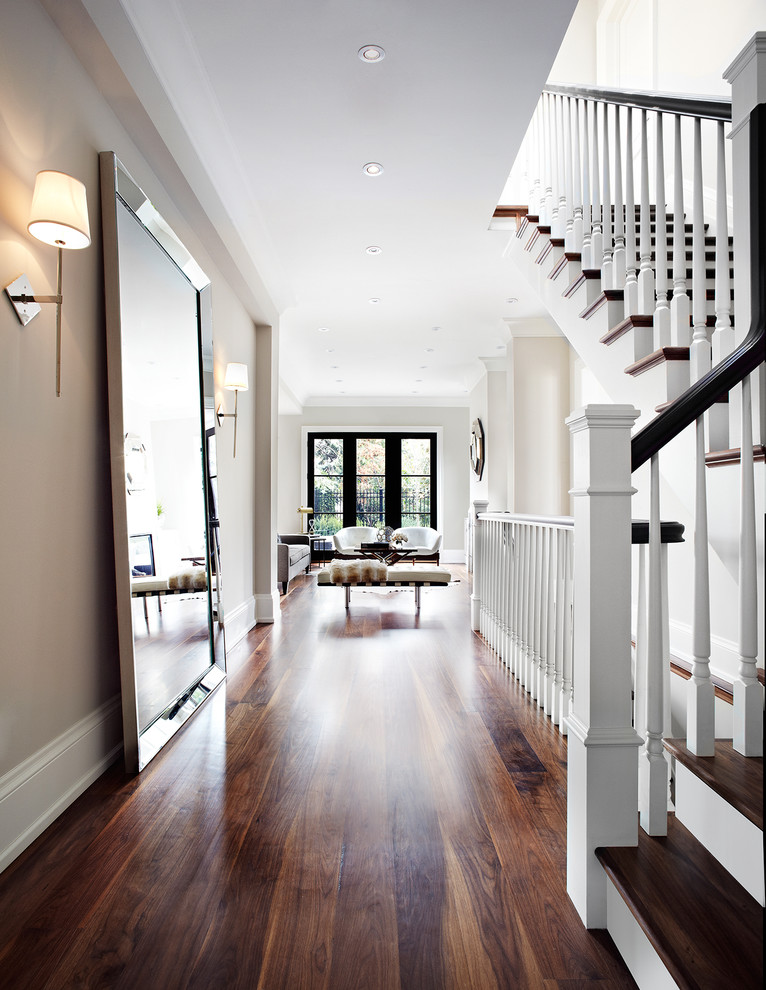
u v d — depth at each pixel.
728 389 1.48
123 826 1.82
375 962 1.26
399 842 1.73
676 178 2.36
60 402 1.98
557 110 3.65
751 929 1.11
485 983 1.21
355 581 5.68
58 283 1.77
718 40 3.62
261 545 5.21
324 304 5.80
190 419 3.20
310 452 10.80
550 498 6.37
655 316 2.48
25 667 1.75
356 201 3.79
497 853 1.68
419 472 10.77
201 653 3.19
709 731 1.46
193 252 3.35
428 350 7.55
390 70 2.62
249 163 3.37
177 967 1.25
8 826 1.63
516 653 3.44
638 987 1.20
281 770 2.21
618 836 1.40
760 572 1.74
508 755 2.35
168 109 2.54
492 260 4.73
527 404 6.39
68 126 2.04
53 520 1.93
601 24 5.14
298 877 1.56
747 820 1.22
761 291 1.70
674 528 1.56
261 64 2.57
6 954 1.28
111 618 2.37
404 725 2.69
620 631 1.42
